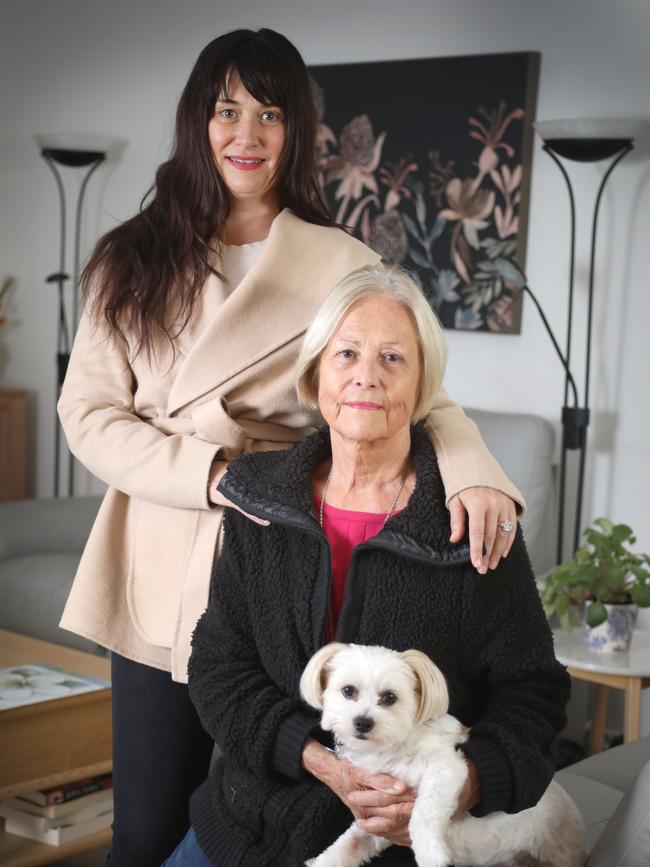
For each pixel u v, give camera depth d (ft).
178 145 6.18
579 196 12.15
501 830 4.82
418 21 13.26
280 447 6.26
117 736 6.22
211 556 5.80
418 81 13.17
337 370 5.06
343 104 13.80
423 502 5.06
